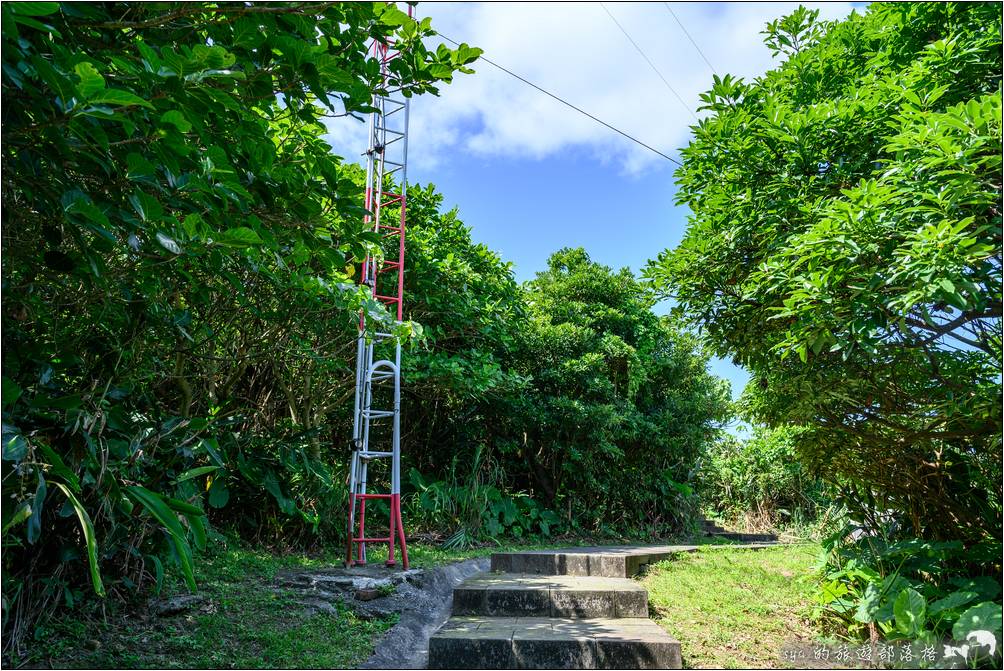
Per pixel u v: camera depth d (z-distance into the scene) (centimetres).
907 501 510
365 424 559
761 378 533
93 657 312
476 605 448
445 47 271
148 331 392
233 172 225
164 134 208
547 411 948
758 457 1334
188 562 262
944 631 372
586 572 555
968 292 308
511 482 990
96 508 333
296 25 230
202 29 227
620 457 1028
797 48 568
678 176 511
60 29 205
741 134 460
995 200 317
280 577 461
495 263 923
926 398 445
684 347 1148
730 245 475
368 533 703
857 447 509
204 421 389
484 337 867
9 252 266
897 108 405
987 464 465
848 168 425
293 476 587
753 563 627
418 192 863
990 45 377
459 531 760
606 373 1066
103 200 221
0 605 292
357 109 256
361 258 311
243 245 213
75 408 306
